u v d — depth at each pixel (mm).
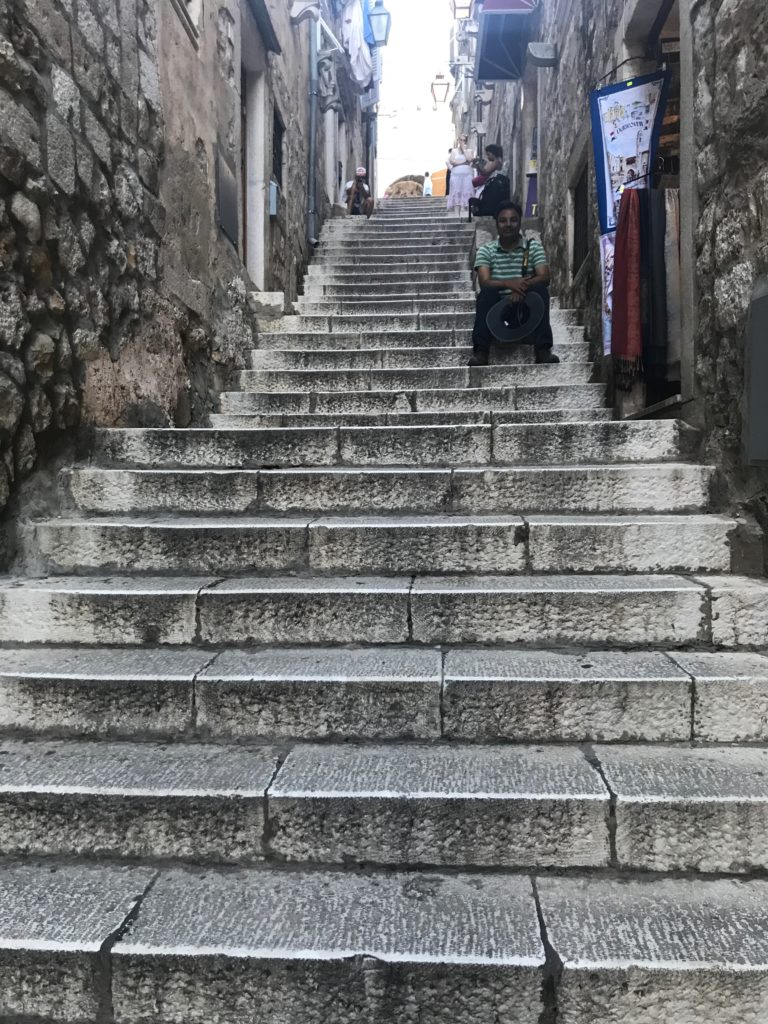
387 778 1896
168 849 1847
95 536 2842
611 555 2721
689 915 1612
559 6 7070
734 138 2773
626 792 1802
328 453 3520
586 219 5898
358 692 2141
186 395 4438
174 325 4297
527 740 2121
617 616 2408
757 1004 1448
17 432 2791
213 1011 1522
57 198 3025
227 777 1912
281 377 5113
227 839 1838
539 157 8578
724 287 2877
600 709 2102
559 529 2729
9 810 1868
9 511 2791
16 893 1713
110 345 3545
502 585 2543
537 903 1666
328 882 1759
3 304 2633
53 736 2189
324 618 2477
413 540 2768
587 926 1580
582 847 1785
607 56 4953
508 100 12906
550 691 2105
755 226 2629
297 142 8812
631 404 4020
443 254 9211
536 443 3408
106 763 2006
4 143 2623
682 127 3305
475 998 1484
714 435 3047
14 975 1550
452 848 1810
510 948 1509
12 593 2516
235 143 5727
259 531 2805
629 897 1685
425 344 5797
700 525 2695
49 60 2973
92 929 1581
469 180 11602
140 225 3879
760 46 2576
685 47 3232
